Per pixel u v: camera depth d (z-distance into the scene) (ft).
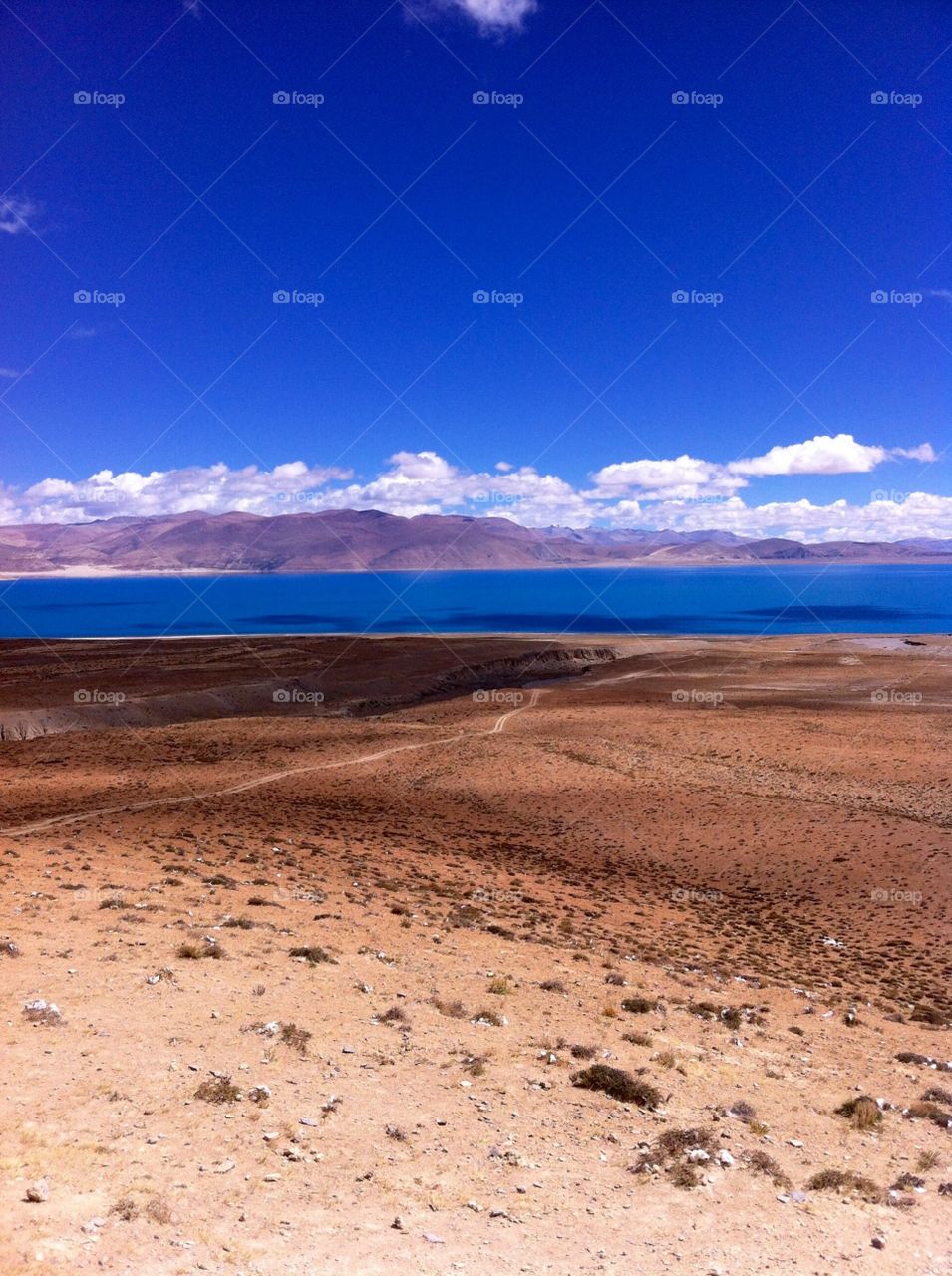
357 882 96.94
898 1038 65.05
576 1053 45.57
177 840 113.60
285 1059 39.37
